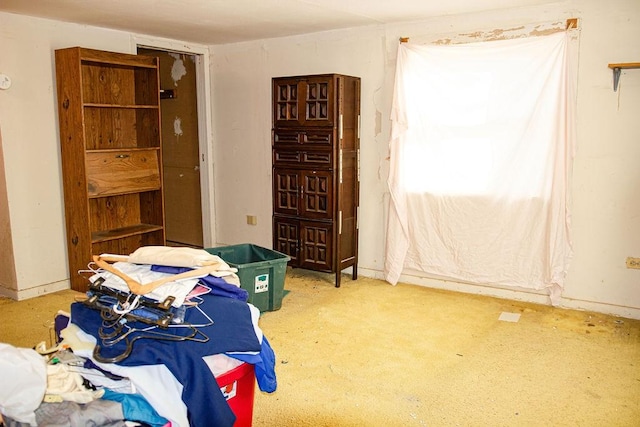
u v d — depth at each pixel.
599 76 3.32
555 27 3.41
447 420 2.27
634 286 3.39
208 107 5.20
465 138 3.77
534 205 3.59
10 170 3.71
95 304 1.79
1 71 3.61
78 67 3.65
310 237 4.12
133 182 4.10
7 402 1.34
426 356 2.90
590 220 3.47
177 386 1.58
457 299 3.84
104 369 1.57
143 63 4.07
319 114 3.92
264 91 4.84
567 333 3.19
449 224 3.92
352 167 4.16
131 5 3.45
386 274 4.24
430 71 3.85
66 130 3.84
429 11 3.62
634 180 3.30
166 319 1.67
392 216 4.12
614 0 3.21
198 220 5.53
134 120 4.36
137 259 1.91
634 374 2.67
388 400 2.44
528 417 2.29
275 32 4.44
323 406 2.38
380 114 4.20
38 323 3.37
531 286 3.70
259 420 2.26
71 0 3.29
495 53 3.59
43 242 3.95
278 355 2.91
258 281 3.45
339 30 4.29
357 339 3.13
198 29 4.30
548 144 3.50
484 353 2.93
